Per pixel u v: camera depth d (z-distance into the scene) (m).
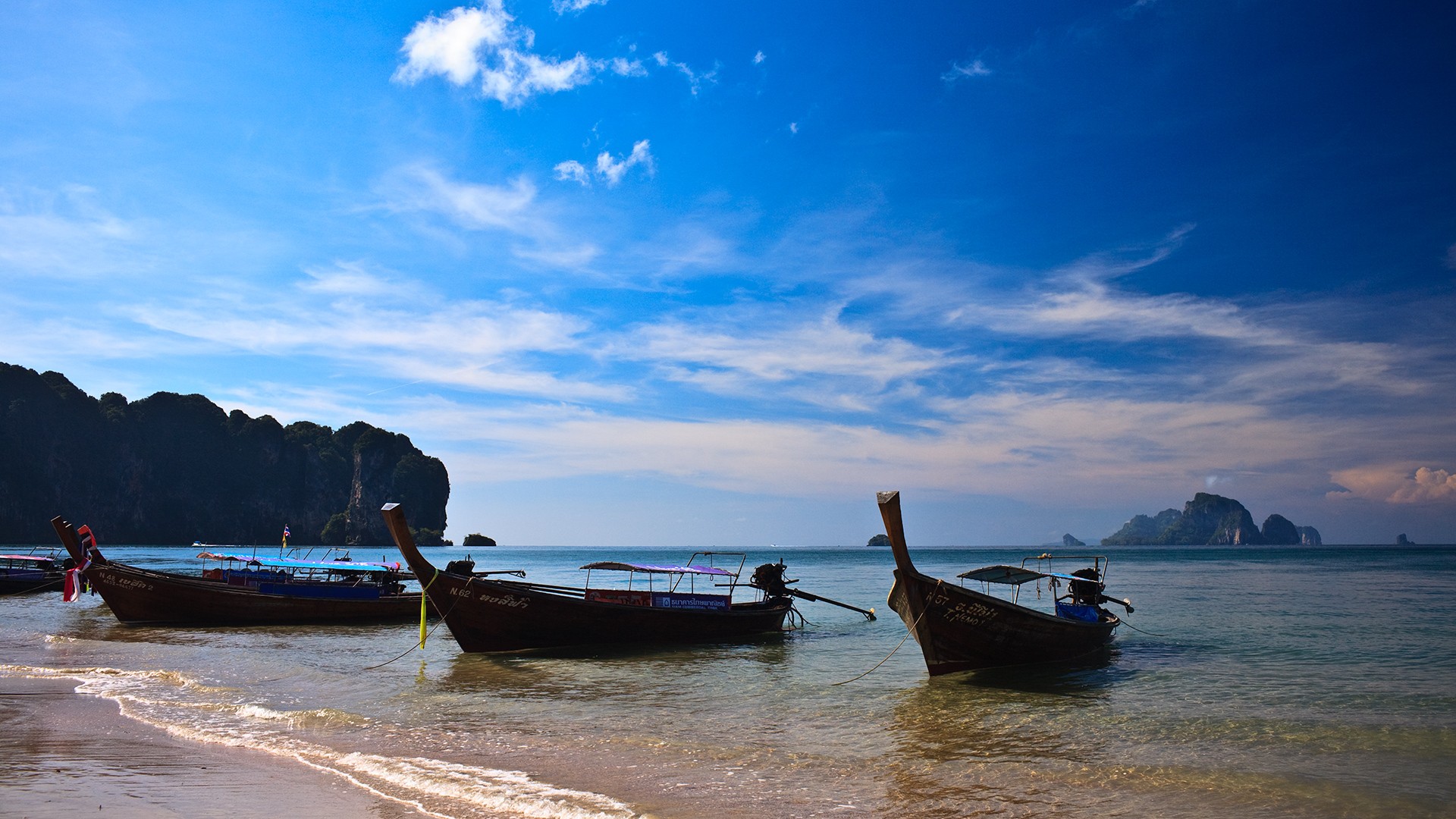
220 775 10.91
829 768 11.53
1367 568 89.44
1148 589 51.38
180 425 199.12
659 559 144.25
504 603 21.80
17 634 27.28
